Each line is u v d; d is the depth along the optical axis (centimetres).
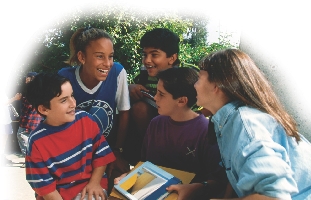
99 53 198
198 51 590
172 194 161
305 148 141
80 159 184
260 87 137
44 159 175
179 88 183
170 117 194
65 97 175
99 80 204
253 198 118
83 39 202
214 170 175
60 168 180
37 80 177
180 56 558
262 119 130
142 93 229
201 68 149
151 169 178
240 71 137
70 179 183
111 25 595
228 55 141
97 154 190
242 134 127
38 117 547
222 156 144
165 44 221
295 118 178
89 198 179
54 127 179
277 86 181
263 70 186
